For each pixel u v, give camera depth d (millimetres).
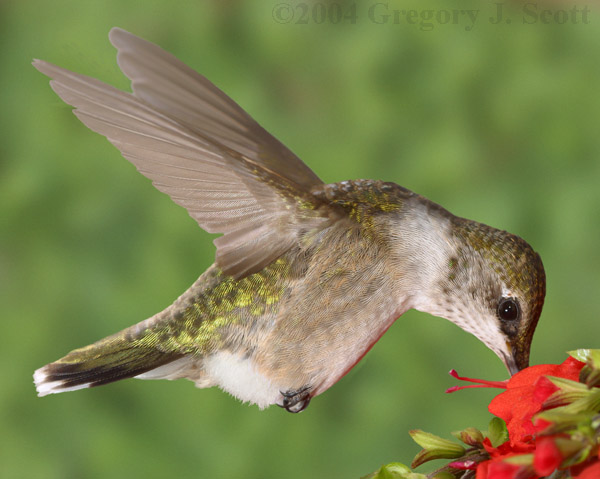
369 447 1183
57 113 1204
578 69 1222
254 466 1179
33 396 1188
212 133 1097
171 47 1217
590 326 1196
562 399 1043
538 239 1204
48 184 1201
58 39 1208
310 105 1217
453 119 1216
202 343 1103
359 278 1101
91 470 1185
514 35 1223
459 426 1184
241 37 1222
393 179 1207
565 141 1214
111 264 1193
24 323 1191
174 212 1191
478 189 1208
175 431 1183
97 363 1102
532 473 1038
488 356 1188
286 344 1101
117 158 1200
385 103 1215
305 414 1182
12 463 1187
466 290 1101
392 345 1188
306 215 1100
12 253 1200
